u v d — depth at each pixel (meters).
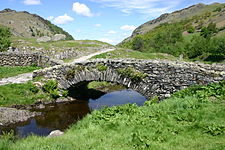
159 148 7.09
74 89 22.72
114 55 37.62
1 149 7.48
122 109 11.18
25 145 7.94
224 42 58.31
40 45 41.41
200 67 14.75
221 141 7.01
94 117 10.59
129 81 16.83
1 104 17.56
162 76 15.52
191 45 72.06
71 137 8.63
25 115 16.80
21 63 32.16
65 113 17.98
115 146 7.52
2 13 162.25
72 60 33.66
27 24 153.62
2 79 22.77
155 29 157.00
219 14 132.75
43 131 14.23
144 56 38.84
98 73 18.25
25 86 20.34
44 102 19.64
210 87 12.55
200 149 6.71
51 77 21.02
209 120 8.77
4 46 37.38
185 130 8.20
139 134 8.12
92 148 7.43
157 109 10.84
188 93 12.77
